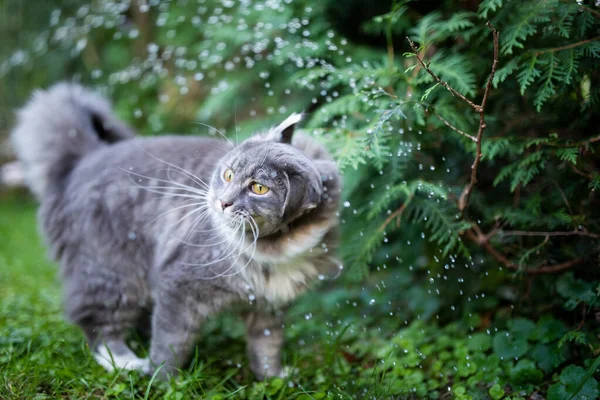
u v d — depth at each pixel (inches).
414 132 118.0
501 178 108.6
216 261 97.7
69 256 119.6
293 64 153.5
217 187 95.5
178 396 94.1
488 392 102.2
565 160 102.0
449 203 115.3
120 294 114.7
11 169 271.3
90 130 134.1
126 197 112.0
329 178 99.8
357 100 119.6
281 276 102.1
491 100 118.7
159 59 199.5
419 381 105.3
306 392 99.0
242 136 149.4
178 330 102.7
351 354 120.5
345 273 126.3
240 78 162.1
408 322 135.0
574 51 97.2
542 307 114.4
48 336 119.0
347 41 154.0
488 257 122.6
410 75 117.9
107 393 96.7
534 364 103.1
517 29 99.0
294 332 129.9
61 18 244.7
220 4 171.2
